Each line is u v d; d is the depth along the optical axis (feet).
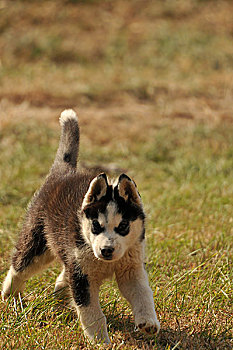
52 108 64.23
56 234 24.95
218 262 29.53
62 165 28.66
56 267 30.01
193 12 92.22
